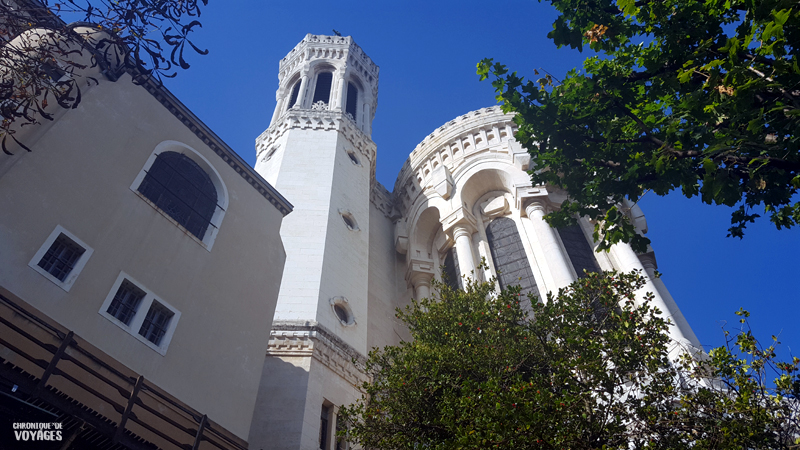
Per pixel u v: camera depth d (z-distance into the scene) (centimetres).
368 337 3053
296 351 2292
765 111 1166
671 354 2294
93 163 1619
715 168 1195
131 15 1515
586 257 3166
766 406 1407
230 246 1931
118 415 1354
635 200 1403
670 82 1295
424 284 3484
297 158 3428
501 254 3306
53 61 1509
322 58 4728
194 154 1978
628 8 1304
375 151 3984
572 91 1441
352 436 1627
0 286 1280
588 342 1526
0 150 1427
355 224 3216
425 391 1584
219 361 1683
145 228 1672
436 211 3747
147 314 1575
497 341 1672
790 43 1102
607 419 1475
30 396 1148
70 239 1472
